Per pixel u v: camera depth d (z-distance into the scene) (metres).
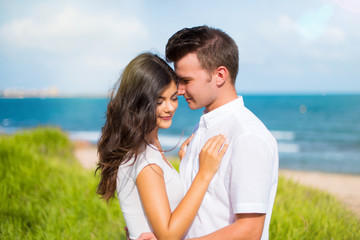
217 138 1.57
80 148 14.48
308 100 96.50
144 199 1.58
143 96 1.64
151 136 1.75
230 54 1.63
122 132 1.66
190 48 1.59
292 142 23.91
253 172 1.36
